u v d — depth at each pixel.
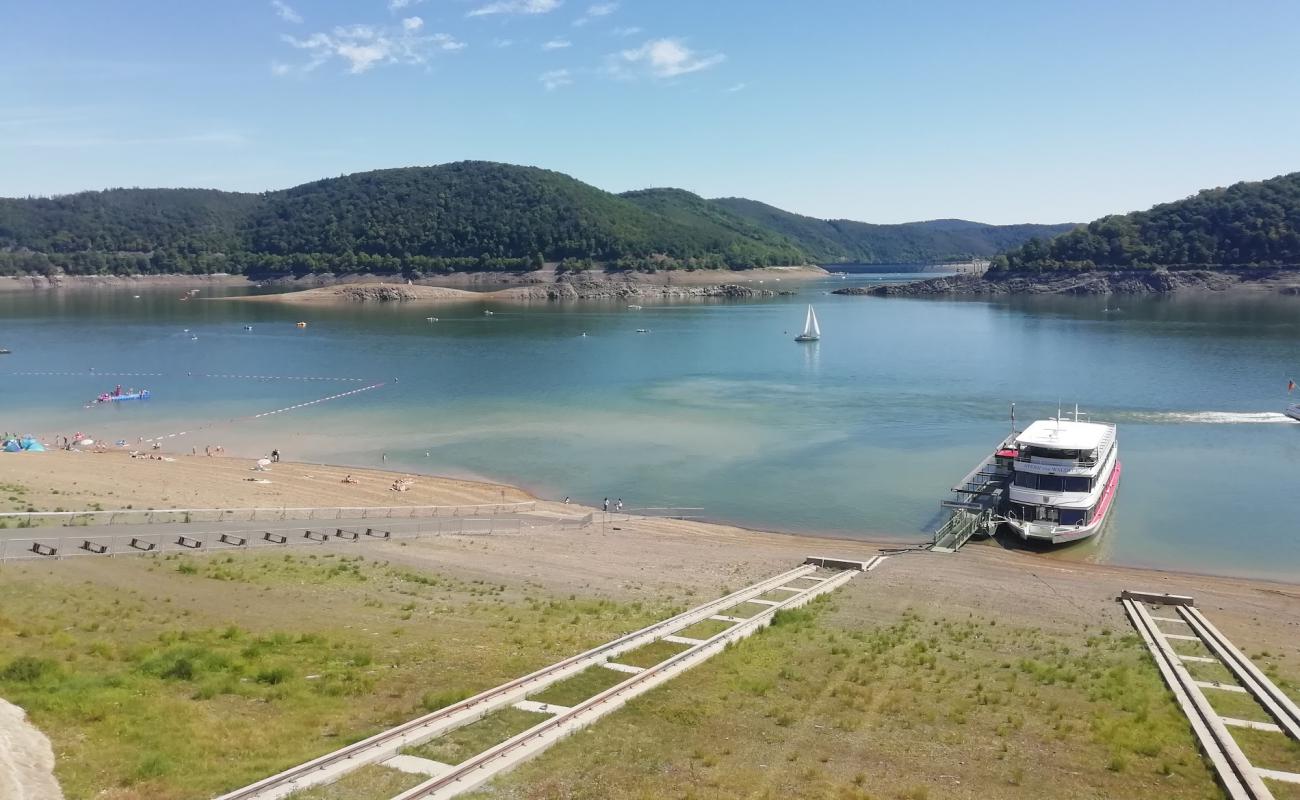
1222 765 22.38
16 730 20.39
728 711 25.41
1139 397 107.88
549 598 40.72
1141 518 63.59
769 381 125.25
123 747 20.42
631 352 158.38
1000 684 29.44
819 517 65.31
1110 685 29.41
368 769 20.12
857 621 37.66
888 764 22.28
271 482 70.94
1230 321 190.88
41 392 116.81
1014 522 59.41
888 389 117.31
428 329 198.38
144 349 159.00
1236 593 47.56
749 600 40.81
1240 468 76.44
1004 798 20.56
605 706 24.73
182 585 38.53
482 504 67.31
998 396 110.56
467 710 23.66
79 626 31.25
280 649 29.64
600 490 72.88
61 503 55.28
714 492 71.62
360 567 45.06
